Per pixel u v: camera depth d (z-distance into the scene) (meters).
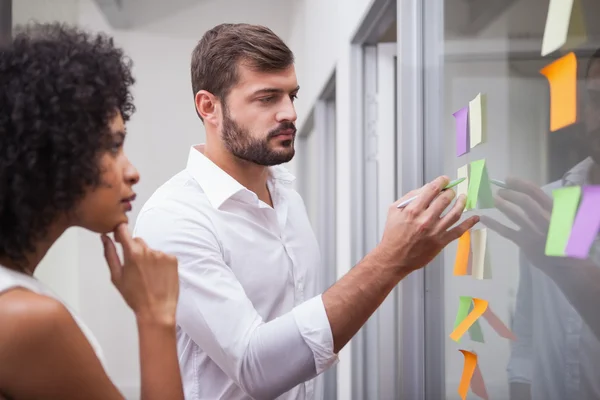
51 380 0.74
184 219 1.32
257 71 1.32
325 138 3.99
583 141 0.88
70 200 0.81
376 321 2.68
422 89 1.75
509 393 1.19
